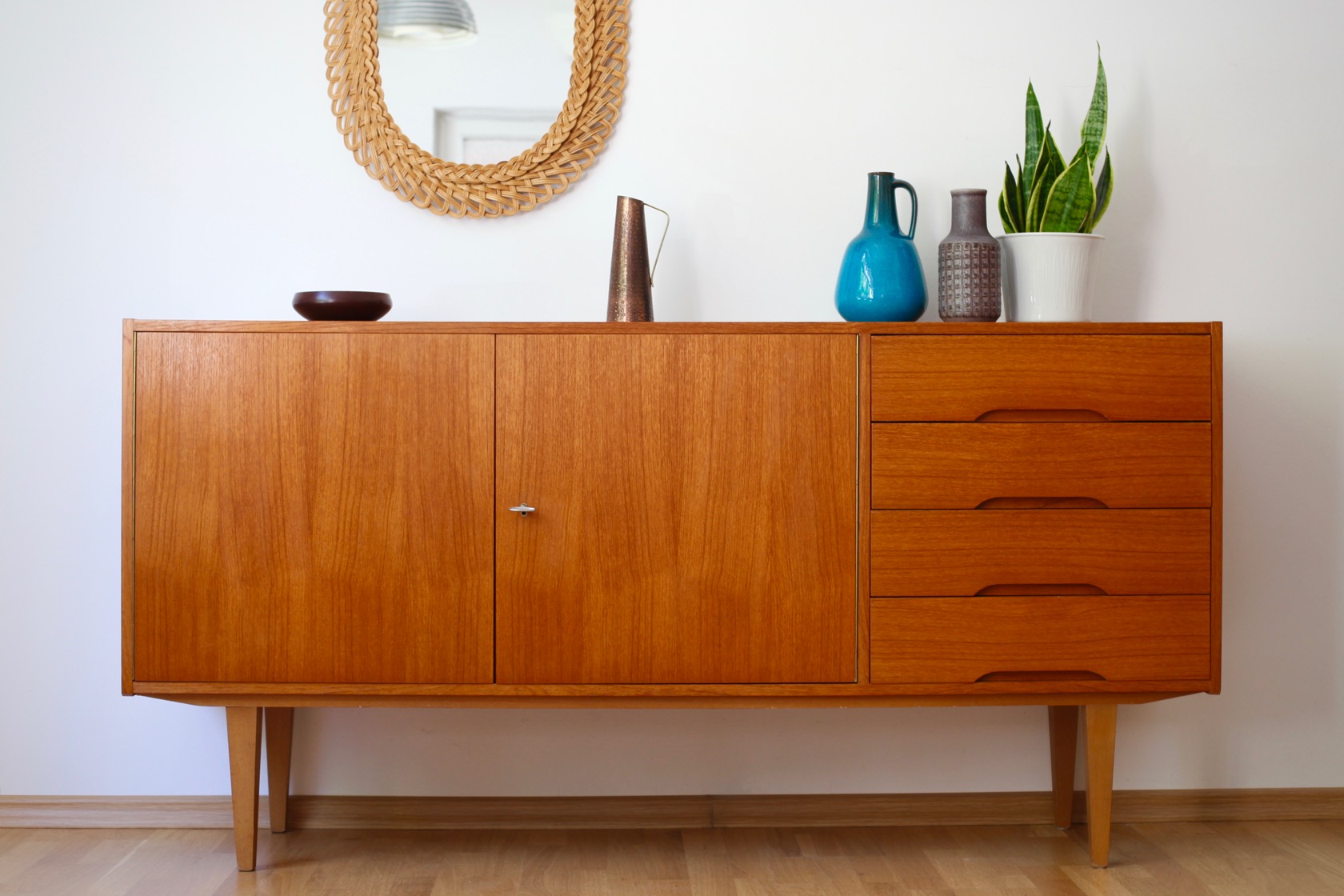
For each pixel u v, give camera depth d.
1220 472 1.57
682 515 1.55
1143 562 1.57
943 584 1.56
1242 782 1.95
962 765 1.93
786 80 1.89
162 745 1.89
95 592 1.88
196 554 1.55
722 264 1.90
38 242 1.86
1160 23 1.91
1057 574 1.56
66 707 1.88
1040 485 1.56
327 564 1.55
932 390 1.55
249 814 1.65
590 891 1.60
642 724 1.91
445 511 1.55
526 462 1.55
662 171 1.89
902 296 1.67
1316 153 1.93
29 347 1.86
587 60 1.87
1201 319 1.93
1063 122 1.90
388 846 1.79
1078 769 1.93
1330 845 1.81
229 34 1.86
